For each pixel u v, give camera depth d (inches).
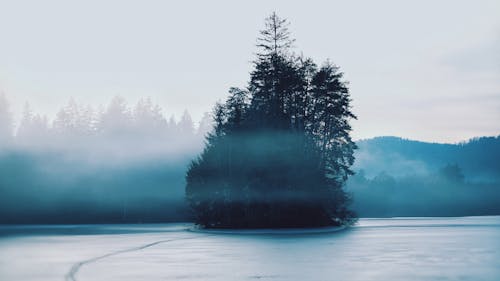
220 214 2153.1
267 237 1472.7
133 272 652.7
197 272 650.8
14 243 1215.6
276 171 2102.6
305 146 2226.9
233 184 2150.6
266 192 2086.6
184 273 641.6
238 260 794.2
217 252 947.3
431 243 1112.8
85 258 834.8
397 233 1574.8
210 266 715.4
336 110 2269.9
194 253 928.9
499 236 1354.6
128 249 1029.8
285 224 2059.5
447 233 1530.5
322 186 2112.5
